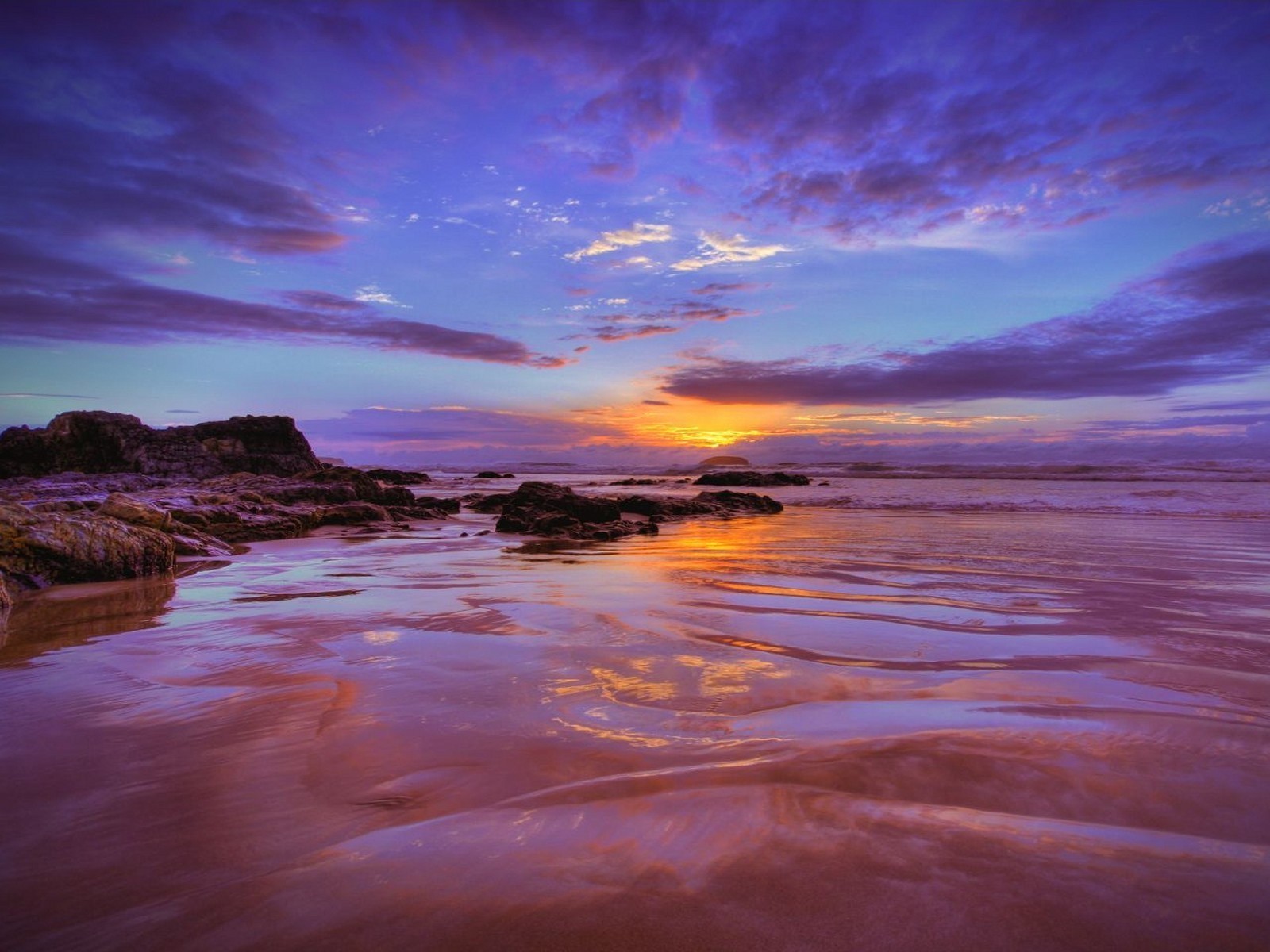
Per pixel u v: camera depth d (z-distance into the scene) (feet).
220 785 9.04
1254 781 8.56
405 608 21.44
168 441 87.04
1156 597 23.12
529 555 36.83
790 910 5.81
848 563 32.01
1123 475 126.31
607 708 12.07
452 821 7.80
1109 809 7.78
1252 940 5.35
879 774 8.66
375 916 5.97
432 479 174.70
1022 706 12.06
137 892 6.58
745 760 9.42
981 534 44.91
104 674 14.34
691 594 24.06
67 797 8.75
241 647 16.72
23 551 26.09
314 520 52.75
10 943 5.81
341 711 11.93
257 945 5.65
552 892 6.23
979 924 5.56
